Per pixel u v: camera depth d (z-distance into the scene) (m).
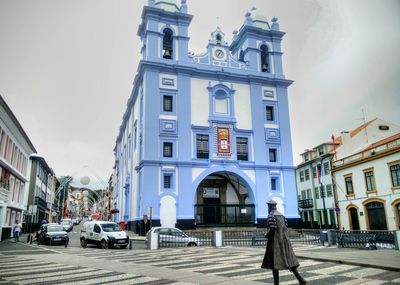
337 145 42.06
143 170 28.36
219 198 33.91
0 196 23.91
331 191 40.25
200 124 31.02
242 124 32.47
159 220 27.64
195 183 29.42
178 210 28.34
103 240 19.72
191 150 29.98
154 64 30.19
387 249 14.95
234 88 33.06
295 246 18.31
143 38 33.88
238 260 11.49
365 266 9.29
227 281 7.40
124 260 12.34
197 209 30.06
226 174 33.25
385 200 30.36
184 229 27.97
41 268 10.20
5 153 24.84
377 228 31.50
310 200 44.84
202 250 16.41
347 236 16.92
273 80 34.06
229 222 30.38
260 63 34.75
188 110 30.59
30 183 43.44
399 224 28.73
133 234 29.27
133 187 33.97
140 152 30.83
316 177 44.00
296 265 6.28
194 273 8.65
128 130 41.47
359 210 34.03
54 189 66.19
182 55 31.81
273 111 33.88
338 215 37.50
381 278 7.49
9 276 8.64
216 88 32.19
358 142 39.78
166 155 29.48
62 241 22.64
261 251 15.38
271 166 32.03
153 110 29.56
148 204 27.72
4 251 17.41
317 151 44.44
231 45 38.47
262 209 30.83
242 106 32.91
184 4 32.91
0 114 22.19
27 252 16.78
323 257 10.93
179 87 30.80
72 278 8.23
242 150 32.06
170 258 12.72
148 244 18.58
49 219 59.34
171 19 32.34
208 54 32.97
